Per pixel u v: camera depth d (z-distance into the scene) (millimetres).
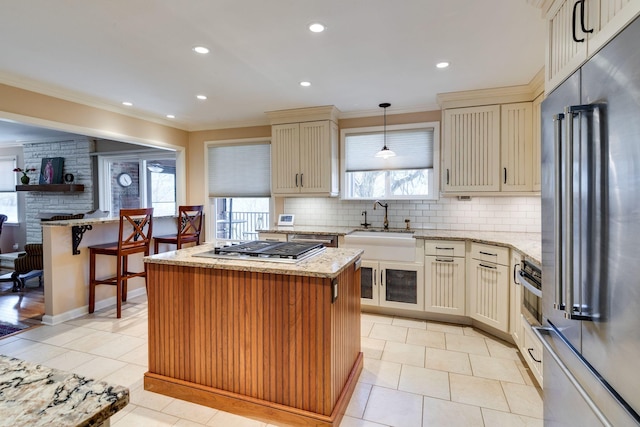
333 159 4250
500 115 3426
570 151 1229
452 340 3045
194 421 1947
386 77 3152
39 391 651
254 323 1966
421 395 2203
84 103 3793
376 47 2551
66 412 587
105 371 2475
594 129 1175
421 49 2582
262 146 4922
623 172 1018
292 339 1890
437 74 3076
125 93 3615
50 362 2604
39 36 2357
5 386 666
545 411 1701
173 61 2793
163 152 5570
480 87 3385
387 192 4379
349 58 2748
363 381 2369
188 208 4414
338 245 3896
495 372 2488
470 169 3545
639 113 945
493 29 2283
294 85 3369
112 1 1944
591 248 1185
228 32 2318
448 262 3398
